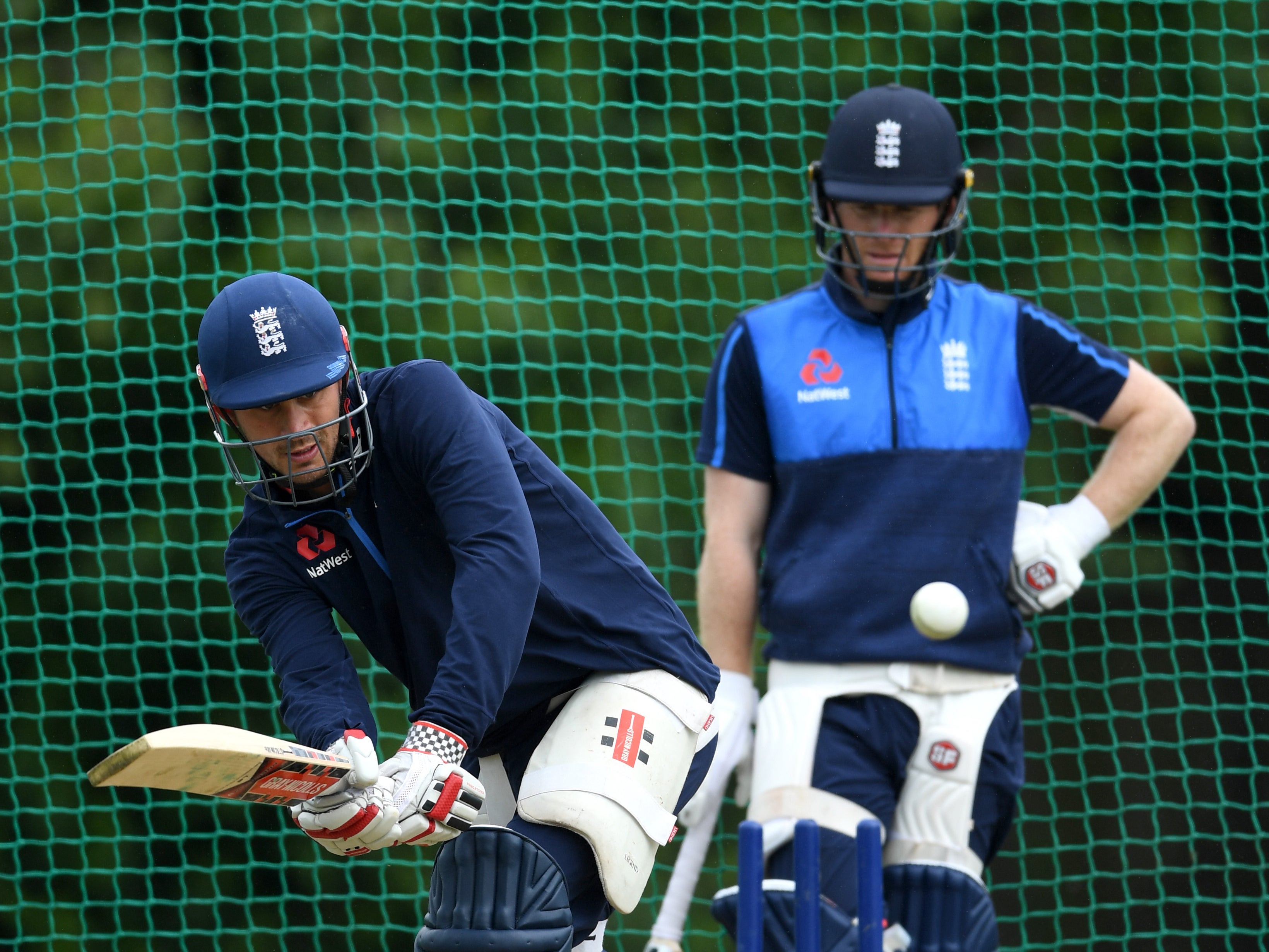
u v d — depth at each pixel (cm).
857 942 1235
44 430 3181
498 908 898
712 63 3406
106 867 3369
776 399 1434
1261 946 2409
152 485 3228
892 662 1384
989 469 1414
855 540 1401
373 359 3191
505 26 3406
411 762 826
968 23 3366
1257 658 3375
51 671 3269
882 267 1412
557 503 973
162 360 3206
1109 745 3403
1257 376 3325
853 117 1426
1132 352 3328
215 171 2791
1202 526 3391
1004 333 1452
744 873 1037
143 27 2902
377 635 998
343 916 3384
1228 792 3391
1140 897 3400
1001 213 2791
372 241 3250
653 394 2794
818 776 1384
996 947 1380
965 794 1378
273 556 980
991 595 1398
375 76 3359
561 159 3381
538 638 955
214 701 3288
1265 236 3356
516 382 3231
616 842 922
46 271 2850
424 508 931
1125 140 2814
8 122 3180
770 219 3356
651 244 3331
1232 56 3362
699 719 980
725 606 1467
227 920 3372
